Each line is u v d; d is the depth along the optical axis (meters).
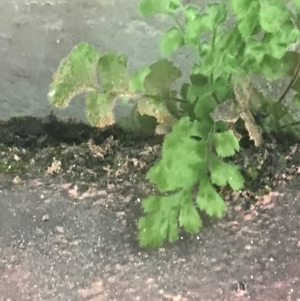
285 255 0.13
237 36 0.12
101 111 0.12
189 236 0.13
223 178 0.12
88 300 0.13
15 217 0.13
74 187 0.13
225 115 0.12
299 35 0.12
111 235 0.13
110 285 0.13
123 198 0.13
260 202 0.13
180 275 0.13
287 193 0.13
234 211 0.13
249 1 0.11
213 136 0.12
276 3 0.12
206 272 0.13
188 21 0.13
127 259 0.13
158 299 0.13
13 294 0.13
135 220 0.13
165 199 0.12
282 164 0.13
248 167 0.13
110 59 0.12
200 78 0.13
